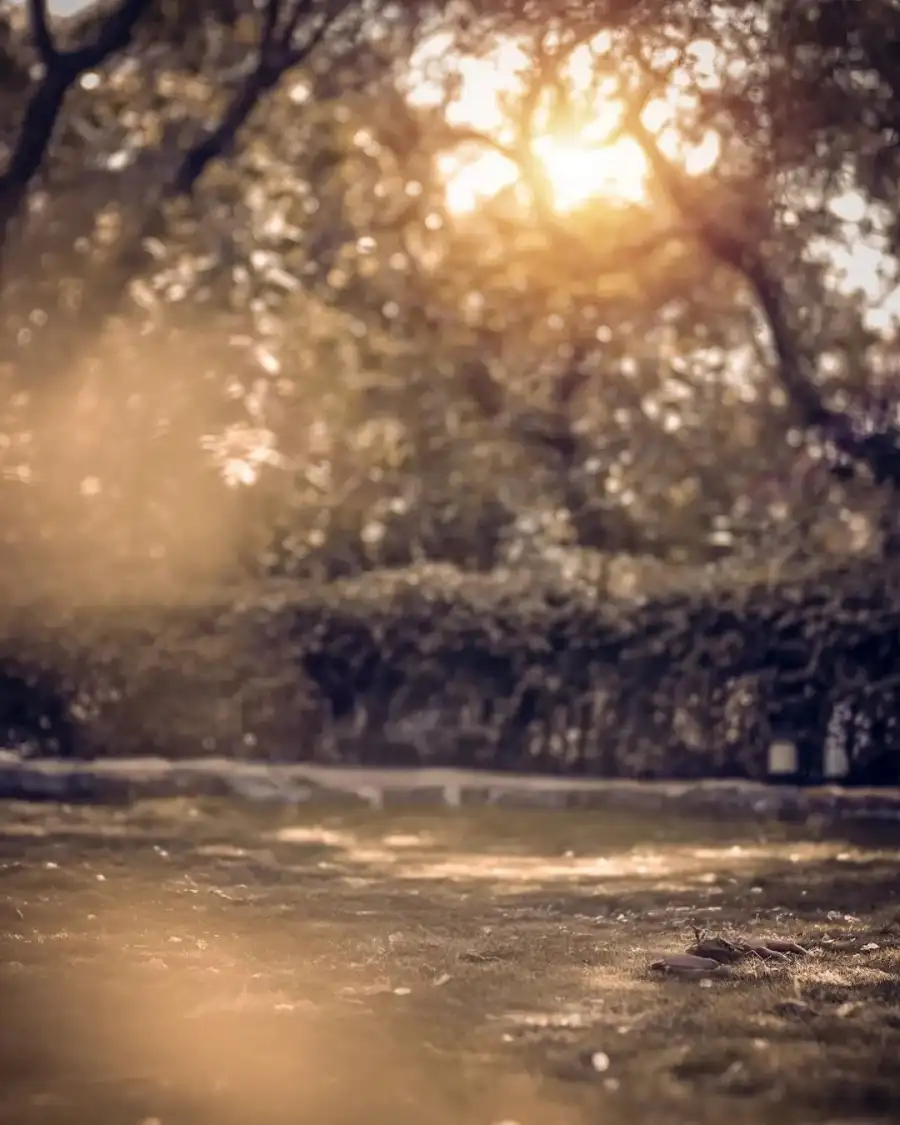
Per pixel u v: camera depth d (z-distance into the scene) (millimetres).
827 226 16812
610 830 12289
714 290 21719
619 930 7242
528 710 15391
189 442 17375
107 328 18609
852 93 15773
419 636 15500
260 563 17797
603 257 19359
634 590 15344
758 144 16016
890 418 18062
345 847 10859
